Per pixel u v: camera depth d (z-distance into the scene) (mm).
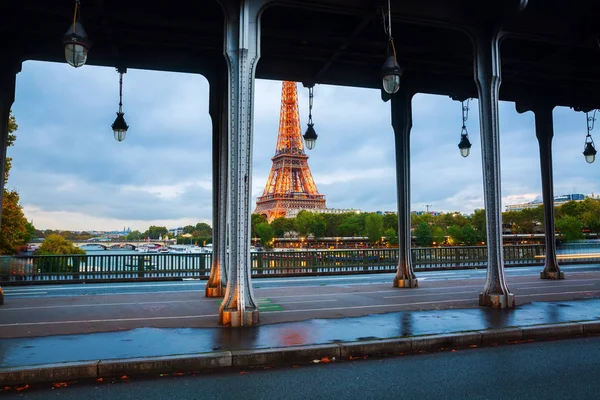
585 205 112250
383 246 120062
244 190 9953
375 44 14477
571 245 38062
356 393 6230
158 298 14148
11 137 33562
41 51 13438
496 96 12203
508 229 132375
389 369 7320
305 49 14742
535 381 6703
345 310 11703
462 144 18422
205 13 12961
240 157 9891
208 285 14594
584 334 9805
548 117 19484
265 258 26047
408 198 17156
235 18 10172
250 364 7539
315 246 128125
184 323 10055
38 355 7406
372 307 12164
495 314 10961
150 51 14578
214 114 14812
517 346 8805
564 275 21359
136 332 9148
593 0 12891
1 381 6543
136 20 12625
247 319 9750
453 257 31250
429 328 9398
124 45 14320
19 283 21594
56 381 6734
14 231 37469
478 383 6621
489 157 12273
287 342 8266
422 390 6340
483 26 12336
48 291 17797
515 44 15703
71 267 23125
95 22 12922
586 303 12617
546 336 9492
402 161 17078
